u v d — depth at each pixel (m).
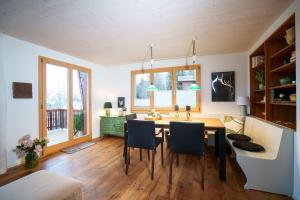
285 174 1.93
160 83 4.52
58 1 1.75
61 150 3.56
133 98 4.87
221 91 3.90
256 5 1.87
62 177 1.53
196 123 2.14
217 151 3.11
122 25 2.34
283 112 2.51
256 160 2.02
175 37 2.82
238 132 3.27
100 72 4.92
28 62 2.98
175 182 2.23
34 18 2.12
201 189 2.05
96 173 2.50
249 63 3.51
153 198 1.87
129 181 2.26
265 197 1.90
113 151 3.54
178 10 1.96
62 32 2.58
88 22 2.25
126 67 4.95
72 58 3.97
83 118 4.42
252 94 3.41
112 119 4.69
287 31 2.01
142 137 2.47
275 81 2.54
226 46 3.33
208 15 2.08
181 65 4.26
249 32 2.63
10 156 2.68
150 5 1.84
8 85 2.67
